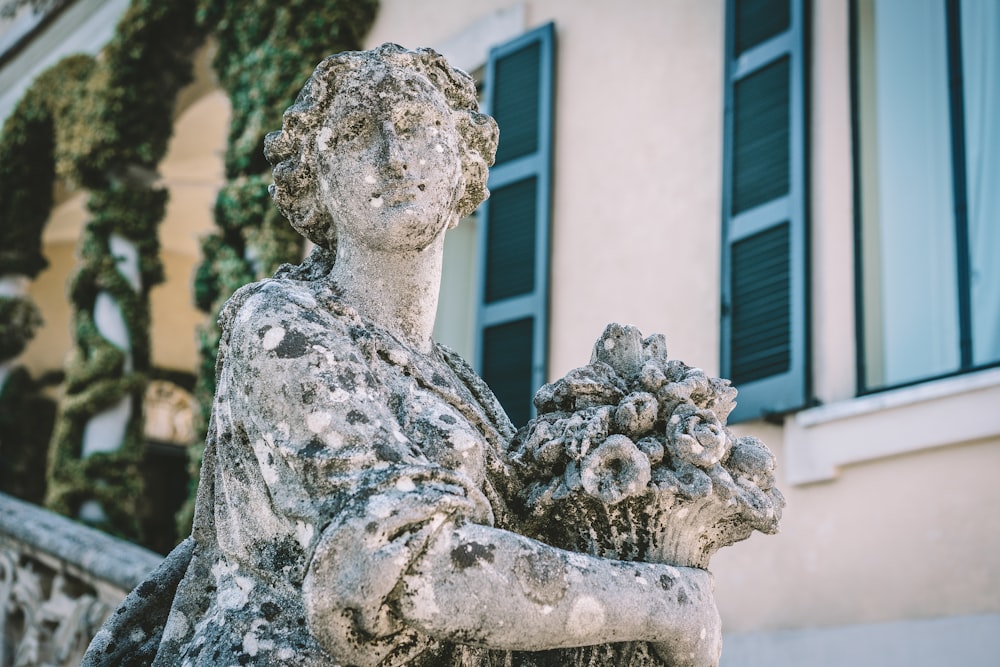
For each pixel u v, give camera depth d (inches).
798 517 238.2
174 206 493.4
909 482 227.3
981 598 215.2
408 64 91.0
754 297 250.4
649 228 277.9
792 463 239.6
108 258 368.2
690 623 80.8
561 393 87.9
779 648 233.1
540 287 286.8
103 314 368.5
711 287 264.2
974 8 237.5
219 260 331.3
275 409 78.6
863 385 238.2
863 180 246.1
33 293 485.7
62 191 438.6
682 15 288.4
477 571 74.2
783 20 261.0
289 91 335.6
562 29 307.4
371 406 79.4
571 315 283.4
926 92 241.4
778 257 248.8
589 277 283.6
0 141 399.5
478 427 87.4
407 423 81.7
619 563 79.9
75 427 359.9
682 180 276.2
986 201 230.1
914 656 218.5
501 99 307.3
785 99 256.2
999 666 210.1
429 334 92.0
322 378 79.0
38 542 227.1
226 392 84.1
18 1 423.8
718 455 83.7
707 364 259.4
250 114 339.9
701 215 270.8
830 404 237.5
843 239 244.5
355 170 87.4
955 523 220.8
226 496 82.7
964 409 221.6
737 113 263.4
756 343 247.9
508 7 316.8
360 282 89.2
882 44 249.8
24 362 475.8
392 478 75.0
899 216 240.5
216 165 469.7
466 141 94.1
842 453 233.6
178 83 378.9
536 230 291.9
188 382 499.5
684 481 83.2
